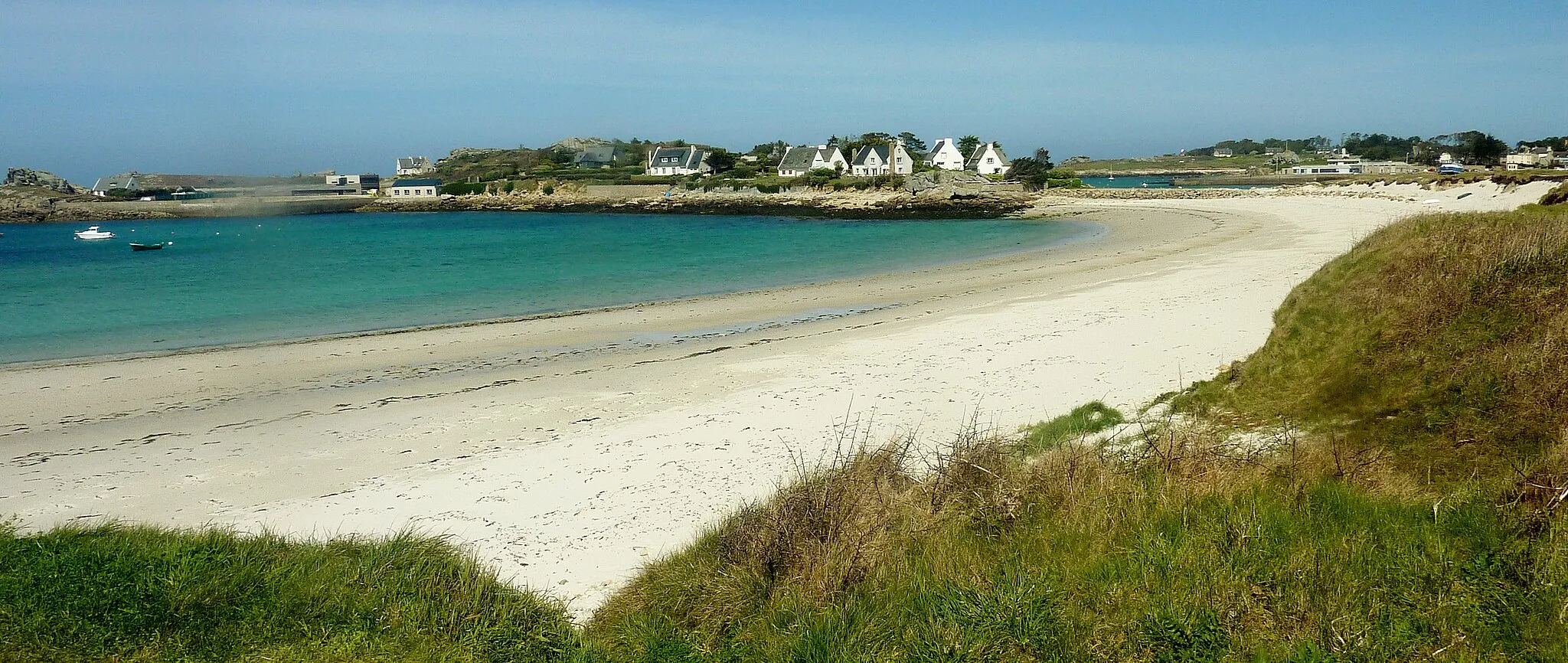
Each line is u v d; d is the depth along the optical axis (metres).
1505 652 4.68
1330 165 151.12
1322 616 5.09
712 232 56.44
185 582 6.18
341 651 5.52
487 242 50.62
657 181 106.19
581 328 19.72
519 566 7.57
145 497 9.55
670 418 11.99
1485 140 120.62
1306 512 6.36
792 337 17.78
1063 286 23.53
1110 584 5.68
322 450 11.06
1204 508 6.59
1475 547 5.68
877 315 20.47
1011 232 50.06
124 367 16.09
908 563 6.42
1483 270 10.59
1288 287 19.95
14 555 6.69
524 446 11.00
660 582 6.75
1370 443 8.15
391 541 7.43
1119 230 46.72
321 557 6.99
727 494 9.09
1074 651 5.09
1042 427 10.50
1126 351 14.47
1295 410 9.45
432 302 24.88
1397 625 4.95
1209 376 12.32
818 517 7.14
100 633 5.57
